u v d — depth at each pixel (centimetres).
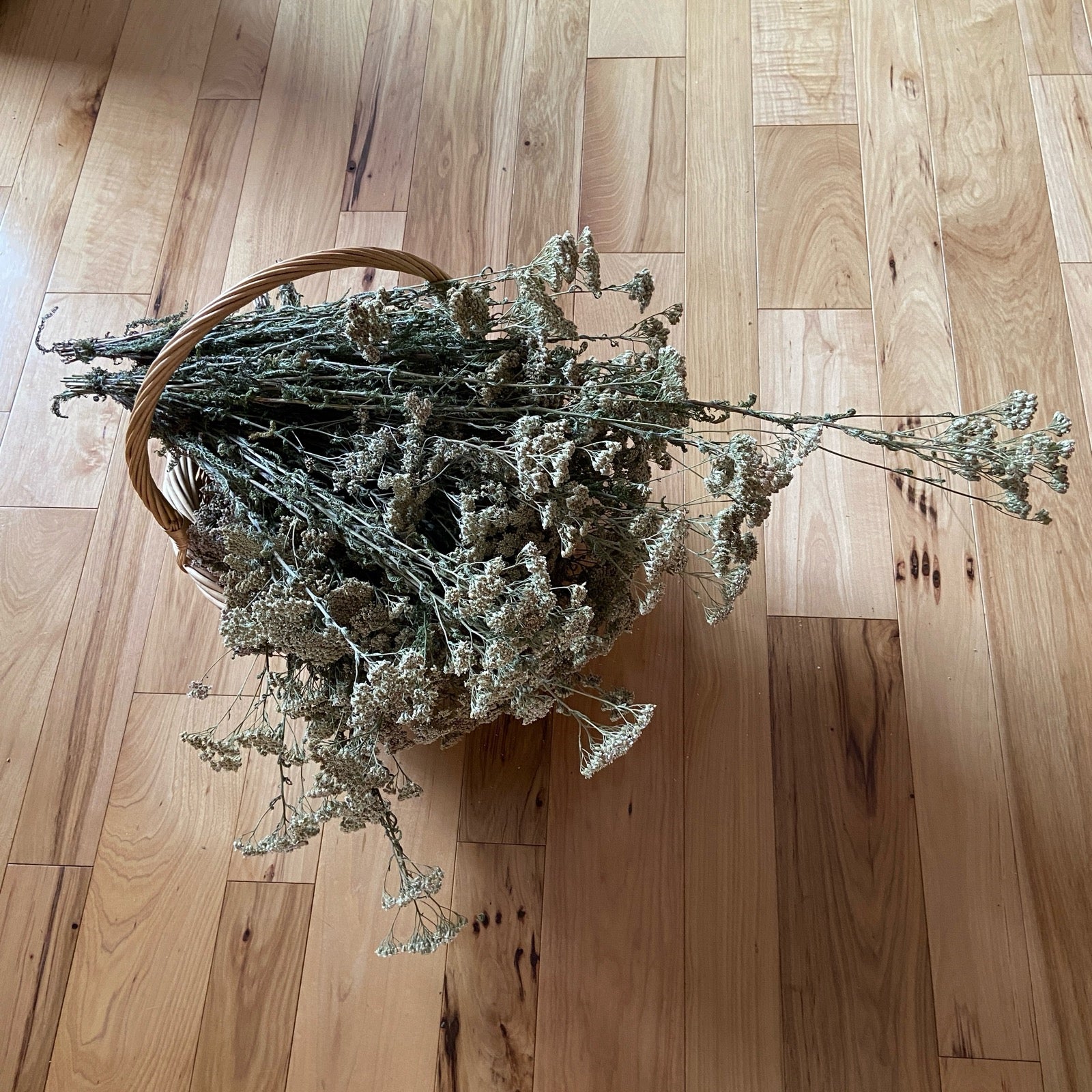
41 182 139
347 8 148
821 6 144
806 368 125
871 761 111
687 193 135
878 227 131
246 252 135
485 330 86
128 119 143
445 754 113
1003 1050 101
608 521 85
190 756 114
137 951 108
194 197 138
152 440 125
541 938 107
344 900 109
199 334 80
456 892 109
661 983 105
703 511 120
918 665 114
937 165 134
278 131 141
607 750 81
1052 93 137
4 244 136
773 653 115
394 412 87
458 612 80
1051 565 116
